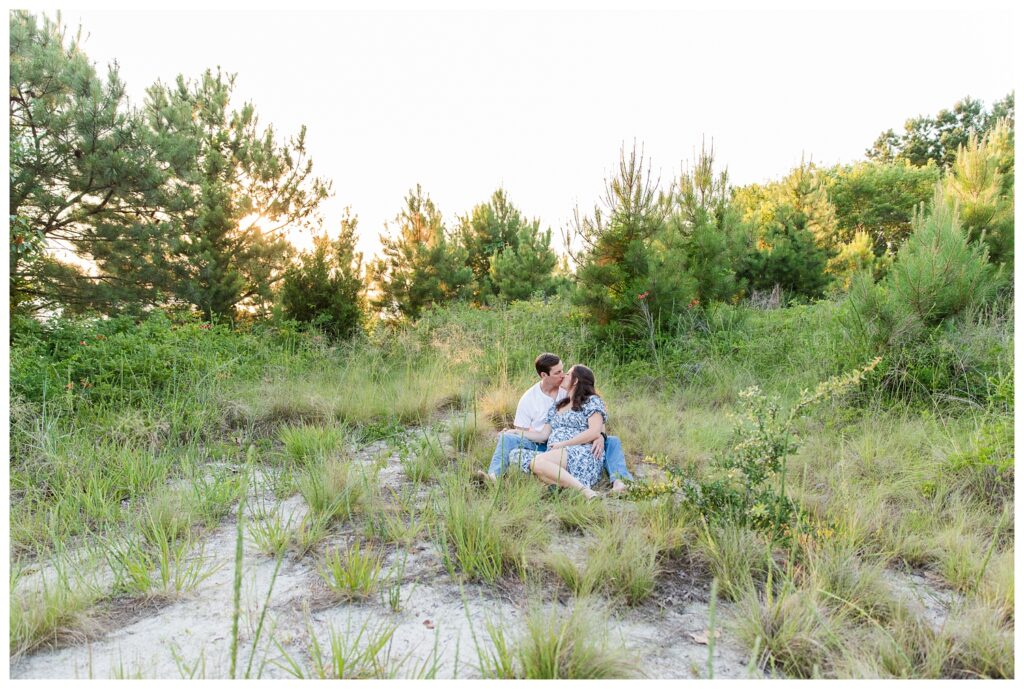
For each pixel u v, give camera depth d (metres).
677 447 5.18
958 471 4.14
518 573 3.20
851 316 6.84
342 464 4.49
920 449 4.68
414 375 7.64
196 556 3.43
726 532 3.30
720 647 2.59
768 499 3.47
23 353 6.43
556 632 2.52
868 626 2.68
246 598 2.93
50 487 4.31
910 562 3.32
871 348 6.36
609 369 7.87
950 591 3.02
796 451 3.47
